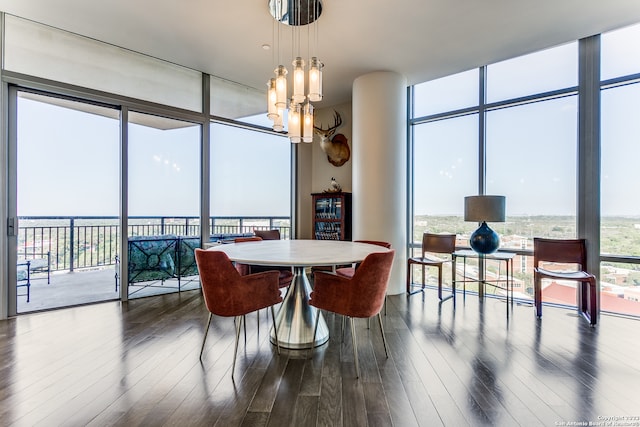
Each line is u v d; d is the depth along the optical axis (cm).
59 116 352
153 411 161
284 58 371
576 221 338
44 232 436
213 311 205
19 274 342
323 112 540
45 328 273
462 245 418
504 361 217
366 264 200
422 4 269
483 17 288
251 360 220
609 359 219
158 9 279
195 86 414
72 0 267
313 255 223
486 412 161
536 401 171
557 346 241
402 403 169
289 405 167
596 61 322
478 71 400
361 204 410
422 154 455
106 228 486
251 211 490
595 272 323
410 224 465
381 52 353
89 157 366
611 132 320
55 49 317
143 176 390
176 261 425
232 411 161
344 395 176
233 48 349
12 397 171
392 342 251
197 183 424
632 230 311
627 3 266
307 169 546
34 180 331
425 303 364
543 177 359
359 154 413
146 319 299
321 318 263
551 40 327
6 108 296
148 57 374
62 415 156
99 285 420
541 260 333
